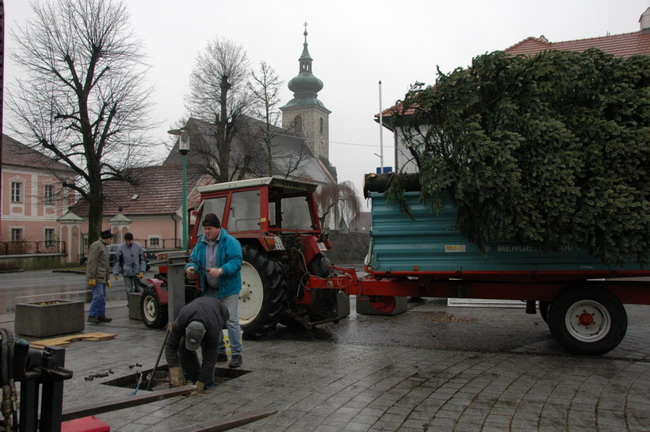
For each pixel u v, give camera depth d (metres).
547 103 5.93
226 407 4.50
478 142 5.71
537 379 5.30
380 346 7.12
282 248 7.98
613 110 5.89
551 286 6.67
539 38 23.25
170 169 43.03
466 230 6.47
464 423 4.07
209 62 29.61
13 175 42.59
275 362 6.14
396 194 6.79
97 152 28.23
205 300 5.14
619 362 6.02
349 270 8.12
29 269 32.09
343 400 4.66
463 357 6.36
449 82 6.20
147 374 5.81
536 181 5.72
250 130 30.34
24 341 2.39
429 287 7.14
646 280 6.44
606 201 5.56
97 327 9.14
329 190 41.56
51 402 2.50
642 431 3.86
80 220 36.88
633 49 20.66
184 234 14.67
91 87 28.00
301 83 83.00
